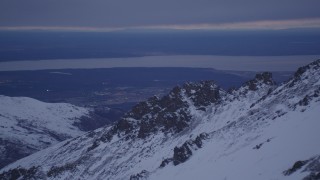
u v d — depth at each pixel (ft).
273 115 371.35
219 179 282.97
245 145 332.19
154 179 368.89
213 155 349.41
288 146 274.57
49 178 480.64
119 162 474.49
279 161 256.52
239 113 464.65
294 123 318.65
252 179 251.80
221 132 397.80
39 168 496.64
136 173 412.98
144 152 475.31
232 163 303.27
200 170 326.44
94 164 494.59
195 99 565.94
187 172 341.00
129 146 515.09
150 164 426.51
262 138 326.24
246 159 293.64
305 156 241.76
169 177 352.49
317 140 258.16
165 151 447.42
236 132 378.32
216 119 487.20
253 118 393.50
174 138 488.44
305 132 284.20
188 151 383.86
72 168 490.49
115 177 433.07
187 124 512.63
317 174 211.00
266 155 279.90
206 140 395.34
